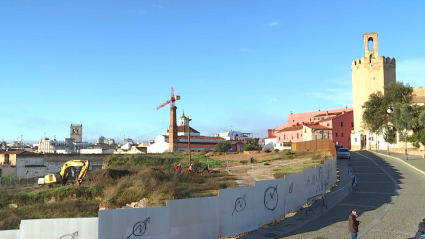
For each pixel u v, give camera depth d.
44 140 196.75
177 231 14.13
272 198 18.72
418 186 26.62
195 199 14.82
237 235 16.19
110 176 36.03
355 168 39.69
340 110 104.69
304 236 15.61
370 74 82.44
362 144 82.62
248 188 17.19
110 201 26.61
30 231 12.80
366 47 83.75
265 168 43.75
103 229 12.74
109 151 133.00
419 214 18.53
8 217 25.45
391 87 70.44
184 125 125.75
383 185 27.69
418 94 73.31
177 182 30.58
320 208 21.02
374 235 15.42
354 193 25.12
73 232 12.77
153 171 33.88
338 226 17.00
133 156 61.44
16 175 58.19
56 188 32.31
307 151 63.28
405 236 15.13
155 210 13.67
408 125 56.25
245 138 139.75
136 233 13.21
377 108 70.94
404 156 52.12
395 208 20.05
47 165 62.31
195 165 53.34
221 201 15.76
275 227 17.44
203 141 109.88
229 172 40.44
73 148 180.12
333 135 91.06
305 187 22.66
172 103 124.25
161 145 106.00
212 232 15.24
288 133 101.75
